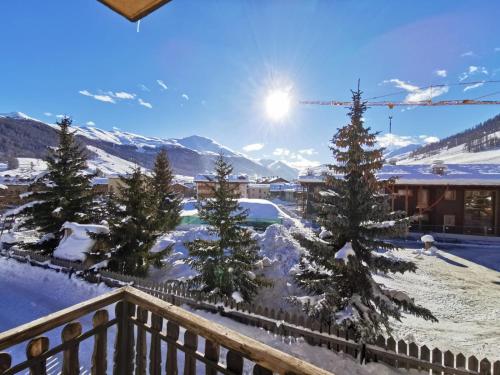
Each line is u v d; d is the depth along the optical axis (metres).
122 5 2.70
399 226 9.32
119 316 3.23
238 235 13.09
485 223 32.66
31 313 11.80
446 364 8.22
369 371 8.62
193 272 16.94
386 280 18.50
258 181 122.44
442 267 21.73
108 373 6.65
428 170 36.69
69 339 2.76
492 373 7.72
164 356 7.70
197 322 2.62
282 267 16.67
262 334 10.30
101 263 15.37
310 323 9.98
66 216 19.12
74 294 13.54
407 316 13.92
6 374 2.28
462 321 13.48
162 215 19.20
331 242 10.45
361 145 9.98
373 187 10.20
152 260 16.58
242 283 12.95
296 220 37.53
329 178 10.41
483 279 19.19
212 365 2.48
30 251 18.83
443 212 33.59
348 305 9.30
